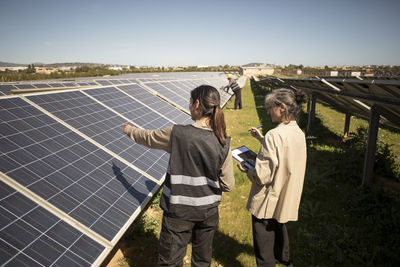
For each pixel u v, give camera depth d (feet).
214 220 7.03
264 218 7.72
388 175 19.19
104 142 11.80
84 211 7.94
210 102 6.34
